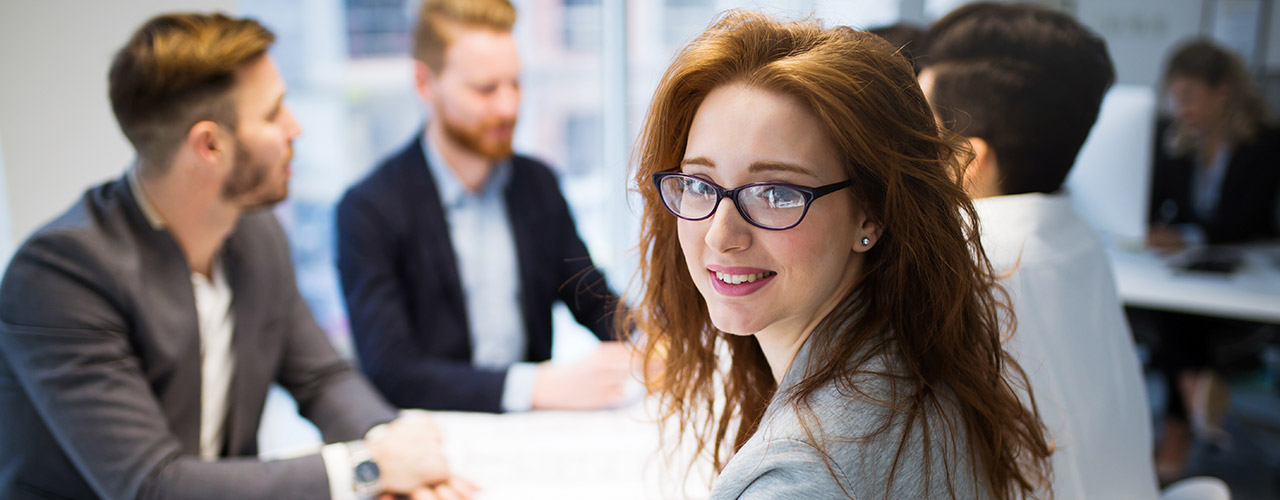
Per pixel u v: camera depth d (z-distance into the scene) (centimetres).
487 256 190
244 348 141
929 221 70
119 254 120
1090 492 105
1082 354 106
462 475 131
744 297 71
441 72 176
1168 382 283
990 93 108
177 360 126
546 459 136
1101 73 111
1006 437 76
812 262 68
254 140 124
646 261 91
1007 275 90
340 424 146
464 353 186
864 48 69
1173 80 316
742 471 70
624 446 140
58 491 121
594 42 338
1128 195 268
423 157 183
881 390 68
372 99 325
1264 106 309
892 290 72
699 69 70
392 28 320
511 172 193
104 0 179
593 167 347
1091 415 105
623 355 164
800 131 66
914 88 71
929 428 68
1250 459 290
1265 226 306
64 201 180
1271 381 343
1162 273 259
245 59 122
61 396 114
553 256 196
